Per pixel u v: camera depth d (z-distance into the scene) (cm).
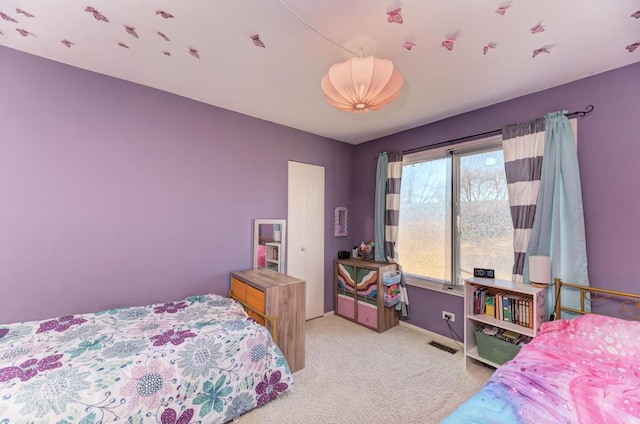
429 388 206
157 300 238
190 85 231
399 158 333
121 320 193
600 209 197
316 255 359
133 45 177
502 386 126
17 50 184
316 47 175
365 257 361
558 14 143
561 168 209
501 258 254
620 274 189
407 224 336
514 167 234
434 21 149
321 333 307
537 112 230
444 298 292
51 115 195
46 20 154
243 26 156
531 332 201
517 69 197
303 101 259
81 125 205
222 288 277
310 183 353
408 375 223
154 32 163
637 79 186
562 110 214
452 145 287
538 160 222
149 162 234
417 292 317
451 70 199
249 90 238
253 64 197
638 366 139
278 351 200
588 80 204
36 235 190
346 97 147
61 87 198
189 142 255
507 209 250
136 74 214
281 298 226
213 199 271
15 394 118
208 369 161
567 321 178
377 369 232
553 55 179
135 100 227
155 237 237
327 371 229
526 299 214
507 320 224
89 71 208
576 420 104
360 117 295
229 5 140
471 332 240
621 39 162
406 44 170
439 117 291
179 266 250
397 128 330
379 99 150
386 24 152
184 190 252
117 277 220
